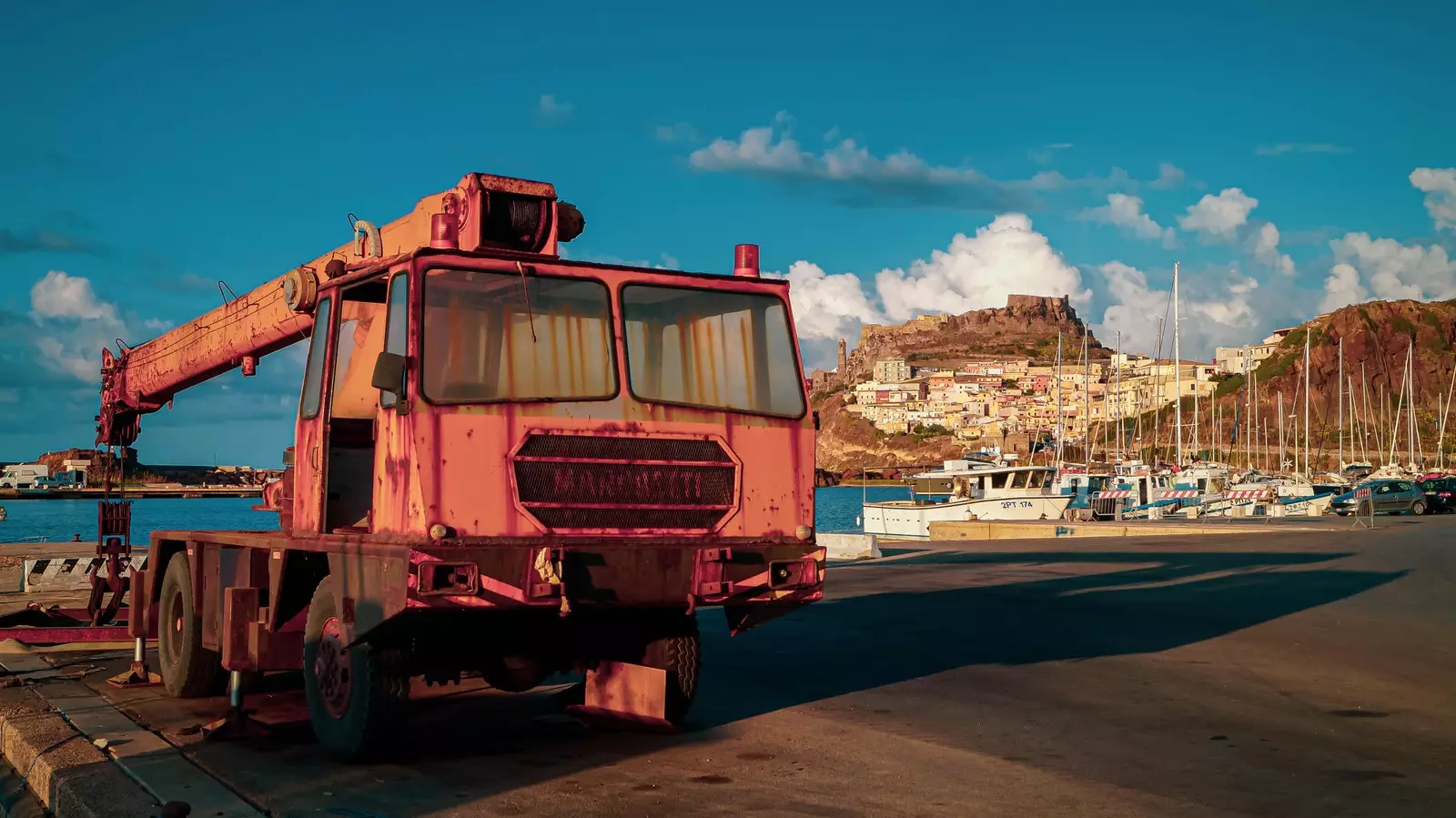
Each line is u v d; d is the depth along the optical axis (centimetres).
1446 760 807
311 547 820
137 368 1420
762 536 807
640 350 792
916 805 680
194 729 899
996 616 1689
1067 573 2436
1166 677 1169
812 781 740
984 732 901
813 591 823
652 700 883
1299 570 2478
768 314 847
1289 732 905
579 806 676
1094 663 1259
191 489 18000
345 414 873
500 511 726
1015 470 6906
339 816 650
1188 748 844
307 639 840
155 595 1148
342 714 790
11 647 1355
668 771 768
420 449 712
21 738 843
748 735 886
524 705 1018
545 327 768
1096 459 18538
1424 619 1638
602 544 750
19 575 2273
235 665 884
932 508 6981
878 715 969
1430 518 5841
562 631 880
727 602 797
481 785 726
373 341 888
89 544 2791
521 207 818
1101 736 884
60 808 708
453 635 836
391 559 712
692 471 788
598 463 757
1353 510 6700
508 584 723
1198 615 1692
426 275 739
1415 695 1067
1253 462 18138
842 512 14912
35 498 17175
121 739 845
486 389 739
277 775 751
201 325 1260
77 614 1490
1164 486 7819
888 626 1587
